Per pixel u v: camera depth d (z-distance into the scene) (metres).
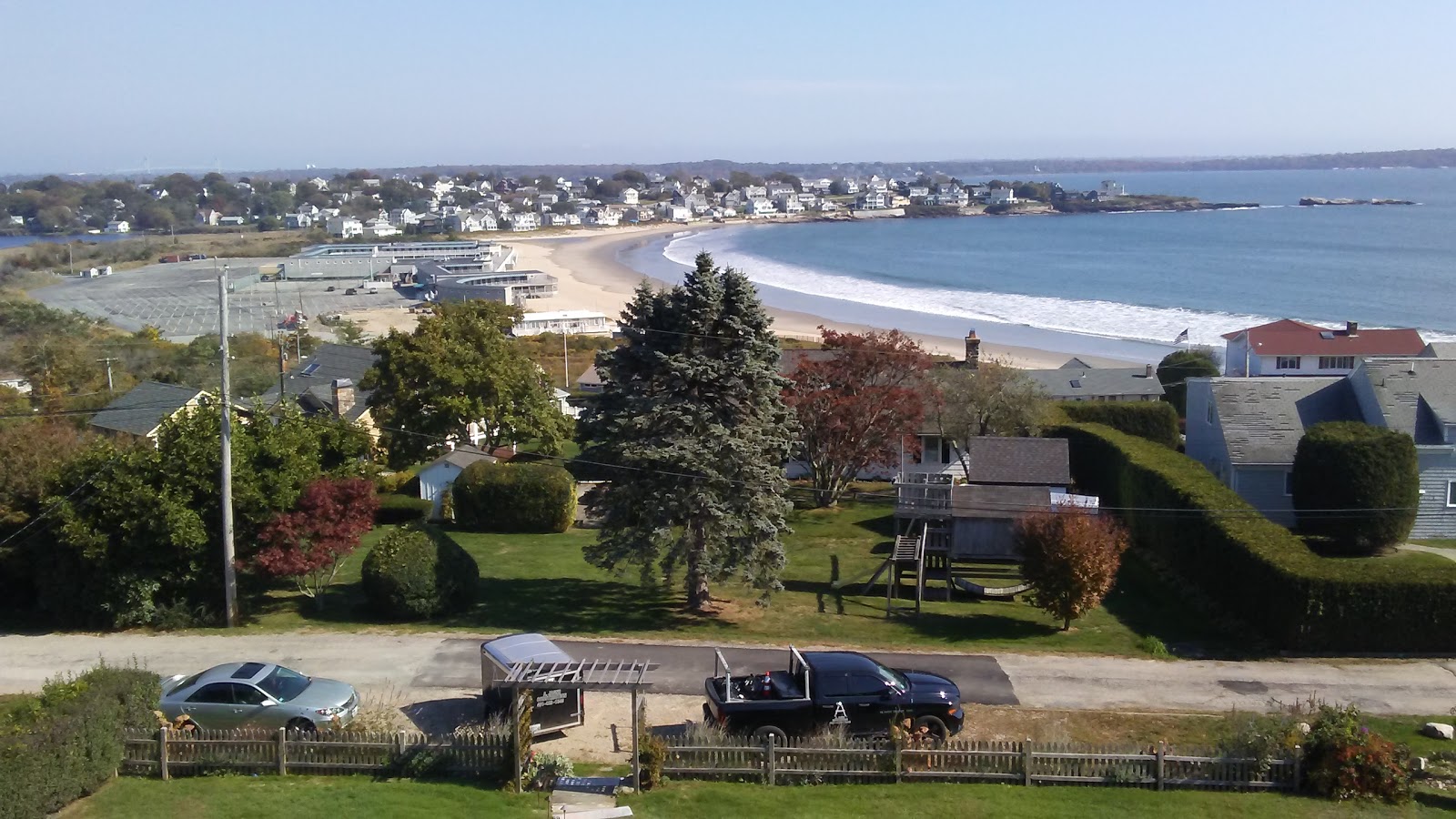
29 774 16.59
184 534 30.11
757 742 19.72
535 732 21.91
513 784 18.67
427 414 52.41
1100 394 66.62
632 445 32.56
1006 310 130.12
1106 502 47.97
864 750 19.11
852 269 194.75
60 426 39.66
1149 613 34.56
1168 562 39.12
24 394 66.88
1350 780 18.75
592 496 34.81
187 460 30.97
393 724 22.64
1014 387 51.97
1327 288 137.88
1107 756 19.16
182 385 69.06
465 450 52.38
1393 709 24.62
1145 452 45.03
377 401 53.53
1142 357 94.75
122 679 19.69
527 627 31.14
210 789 18.41
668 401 33.16
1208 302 130.38
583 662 20.78
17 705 20.12
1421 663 28.08
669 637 30.22
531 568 39.59
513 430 53.97
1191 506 36.78
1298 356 71.00
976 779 19.23
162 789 18.39
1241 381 47.56
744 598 36.06
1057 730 22.75
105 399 62.12
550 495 46.34
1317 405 46.25
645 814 17.53
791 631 31.75
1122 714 23.84
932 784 19.08
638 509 33.38
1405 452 38.88
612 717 23.41
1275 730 19.80
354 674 26.42
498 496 46.34
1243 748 19.48
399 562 31.55
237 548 31.80
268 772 19.27
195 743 19.23
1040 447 43.00
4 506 31.50
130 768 19.17
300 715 21.61
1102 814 17.86
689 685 25.70
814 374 48.53
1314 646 29.12
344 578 37.41
